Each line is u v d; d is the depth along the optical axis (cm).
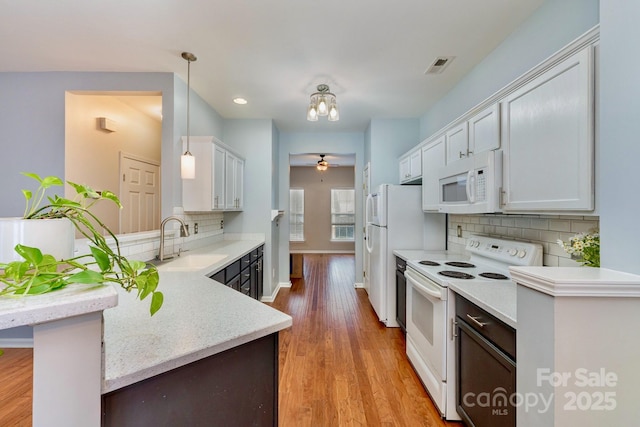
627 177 95
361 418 180
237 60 244
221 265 228
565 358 88
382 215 327
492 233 241
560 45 166
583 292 87
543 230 185
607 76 102
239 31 204
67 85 264
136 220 372
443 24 196
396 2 175
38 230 71
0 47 224
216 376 93
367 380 220
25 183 263
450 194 231
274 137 436
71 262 66
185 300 135
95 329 62
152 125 408
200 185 295
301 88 301
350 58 241
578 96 120
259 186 414
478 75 252
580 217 157
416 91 309
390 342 283
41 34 208
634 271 93
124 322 106
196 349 86
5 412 180
